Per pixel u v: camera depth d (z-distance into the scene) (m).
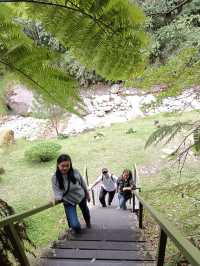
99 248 4.46
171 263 2.69
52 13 1.68
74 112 2.00
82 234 5.21
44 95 2.00
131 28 1.67
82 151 14.39
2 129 14.39
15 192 11.36
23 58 1.85
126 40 1.71
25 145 15.84
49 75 1.91
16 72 1.92
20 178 12.45
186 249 1.53
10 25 1.83
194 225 2.71
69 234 5.16
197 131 2.35
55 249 4.39
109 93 18.92
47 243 6.79
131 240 4.95
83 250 4.30
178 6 2.05
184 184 2.83
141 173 11.49
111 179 8.70
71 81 1.96
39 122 17.05
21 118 17.69
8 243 3.06
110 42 1.73
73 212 5.09
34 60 1.87
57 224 8.00
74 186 4.89
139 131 15.46
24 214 3.24
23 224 3.62
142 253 4.07
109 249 4.34
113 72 1.85
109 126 16.91
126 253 4.10
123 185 8.04
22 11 1.75
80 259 4.02
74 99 1.98
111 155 13.66
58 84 1.93
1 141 13.96
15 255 3.06
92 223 6.83
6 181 12.27
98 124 17.19
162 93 2.27
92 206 9.17
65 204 5.08
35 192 11.23
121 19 1.64
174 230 1.97
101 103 18.41
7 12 1.77
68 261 3.94
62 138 16.22
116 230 5.44
